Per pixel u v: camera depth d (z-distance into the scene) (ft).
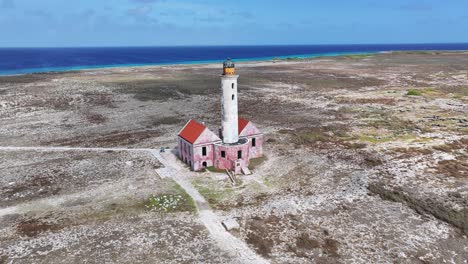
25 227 91.15
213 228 89.66
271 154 143.54
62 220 94.48
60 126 188.24
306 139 160.97
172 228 89.92
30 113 213.87
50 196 108.78
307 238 84.74
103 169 129.80
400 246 81.25
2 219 95.25
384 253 78.84
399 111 211.00
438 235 85.30
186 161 133.28
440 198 102.53
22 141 163.63
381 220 92.27
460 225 88.07
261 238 85.05
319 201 103.04
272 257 77.77
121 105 237.66
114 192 110.83
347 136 165.58
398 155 138.10
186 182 117.70
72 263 76.43
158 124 192.65
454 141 152.46
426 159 132.77
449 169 123.13
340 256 77.97
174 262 76.43
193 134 129.08
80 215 96.89
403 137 160.76
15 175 125.08
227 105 124.77
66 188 114.32
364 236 85.40
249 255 78.54
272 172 125.59
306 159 136.98
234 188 113.09
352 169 126.11
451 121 184.03
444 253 78.54
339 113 212.64
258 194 108.78
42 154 146.41
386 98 250.57
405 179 115.96
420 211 95.55
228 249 80.79
